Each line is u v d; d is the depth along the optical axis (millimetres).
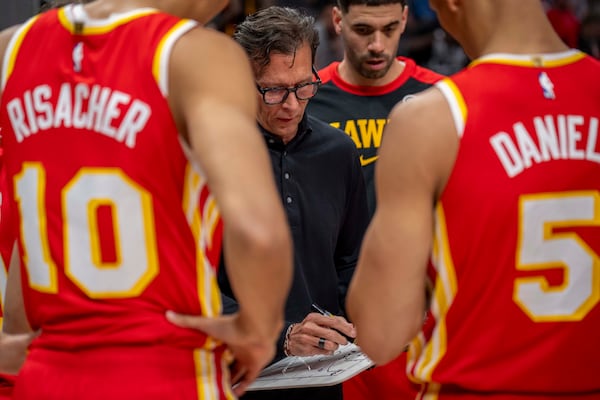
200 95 5805
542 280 6266
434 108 6176
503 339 6297
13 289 7008
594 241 6301
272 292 5605
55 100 6203
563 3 23453
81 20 6230
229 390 6430
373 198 11992
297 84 9281
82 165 6082
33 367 6312
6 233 8328
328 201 9695
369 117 12242
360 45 11883
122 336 6070
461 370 6355
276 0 22875
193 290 6141
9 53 6449
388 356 6496
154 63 5930
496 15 6477
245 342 6020
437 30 23047
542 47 6441
